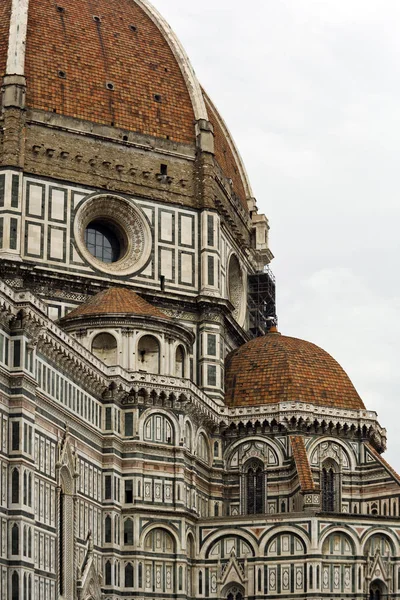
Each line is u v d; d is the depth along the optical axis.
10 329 167.50
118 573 196.12
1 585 158.75
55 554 174.50
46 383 176.88
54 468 177.50
